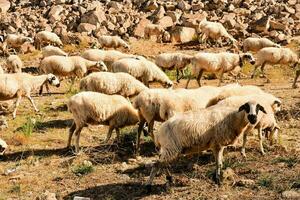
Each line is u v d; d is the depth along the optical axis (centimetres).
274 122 1320
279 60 2380
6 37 3219
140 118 1372
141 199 1063
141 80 1997
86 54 2414
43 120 1742
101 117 1343
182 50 3148
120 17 3622
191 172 1188
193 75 2364
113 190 1128
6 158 1383
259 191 1048
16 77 1788
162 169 1205
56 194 1122
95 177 1212
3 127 1652
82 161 1321
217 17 3588
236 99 1268
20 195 1128
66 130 1630
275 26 3375
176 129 1048
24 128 1598
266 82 2328
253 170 1162
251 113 1034
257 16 3556
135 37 3419
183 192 1081
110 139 1486
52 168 1296
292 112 1677
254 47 2877
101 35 3412
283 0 3875
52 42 3225
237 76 2447
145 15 3716
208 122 1049
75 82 2450
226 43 3198
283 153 1273
